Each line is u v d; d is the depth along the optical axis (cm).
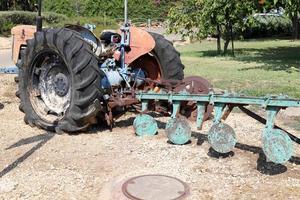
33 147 545
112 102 594
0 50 1856
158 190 418
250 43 2211
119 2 3152
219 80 995
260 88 885
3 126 638
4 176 456
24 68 645
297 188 428
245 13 1587
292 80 991
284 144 455
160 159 501
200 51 1825
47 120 618
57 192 421
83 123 587
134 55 632
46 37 604
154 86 648
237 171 468
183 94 546
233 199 405
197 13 1695
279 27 2653
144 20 3100
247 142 562
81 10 3155
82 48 574
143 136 586
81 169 474
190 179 446
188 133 553
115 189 425
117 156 511
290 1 1153
